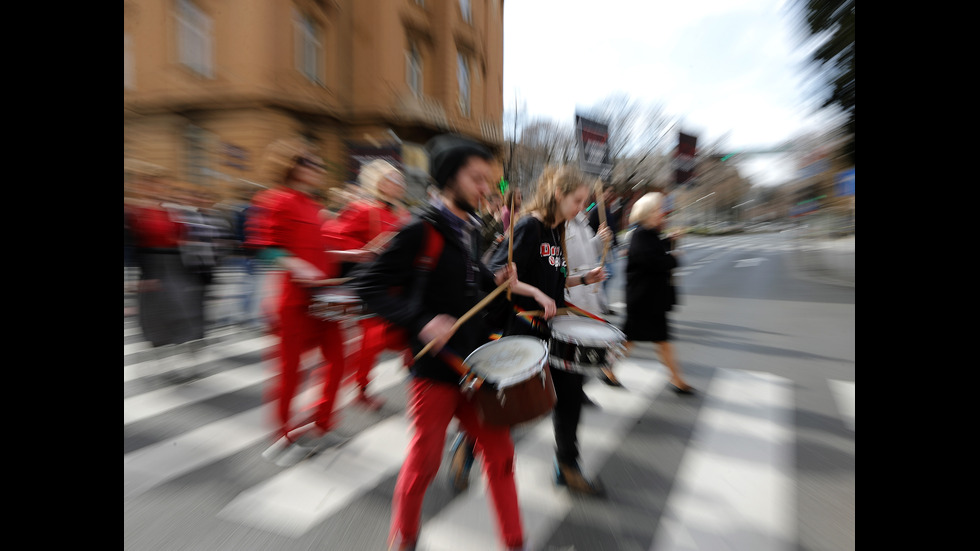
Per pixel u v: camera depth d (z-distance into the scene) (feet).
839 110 45.16
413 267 7.45
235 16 57.06
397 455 12.03
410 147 43.55
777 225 249.55
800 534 9.08
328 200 18.17
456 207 7.74
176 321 18.89
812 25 42.06
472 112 81.61
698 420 13.97
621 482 10.82
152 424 13.84
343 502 10.13
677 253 18.75
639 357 20.07
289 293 11.78
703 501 10.09
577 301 13.08
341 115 65.87
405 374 18.19
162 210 18.70
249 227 12.25
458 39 76.69
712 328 25.55
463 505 9.98
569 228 13.01
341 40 65.72
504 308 9.38
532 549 8.70
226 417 14.34
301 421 12.38
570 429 10.31
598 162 26.86
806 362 19.38
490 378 7.11
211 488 10.62
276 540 8.99
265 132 58.29
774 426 13.50
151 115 59.00
